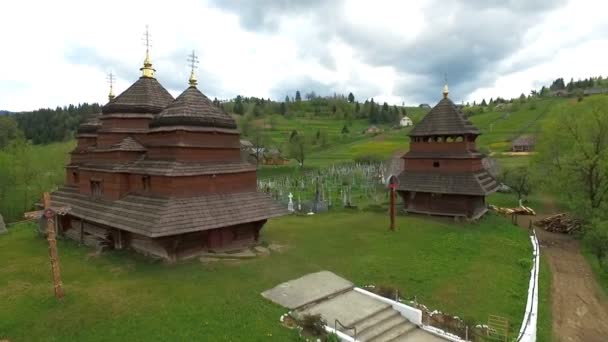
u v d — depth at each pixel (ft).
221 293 61.93
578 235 126.41
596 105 129.39
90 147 104.63
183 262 75.41
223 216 77.87
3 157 179.42
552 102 515.91
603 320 73.10
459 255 88.17
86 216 86.58
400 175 130.52
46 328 51.98
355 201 168.55
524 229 125.49
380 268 77.30
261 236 98.43
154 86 97.25
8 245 95.91
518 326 60.23
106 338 49.34
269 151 387.34
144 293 61.16
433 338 56.29
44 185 194.08
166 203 72.95
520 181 170.30
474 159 120.88
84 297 59.67
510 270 83.51
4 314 55.42
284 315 56.70
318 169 299.38
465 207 118.11
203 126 79.71
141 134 90.89
